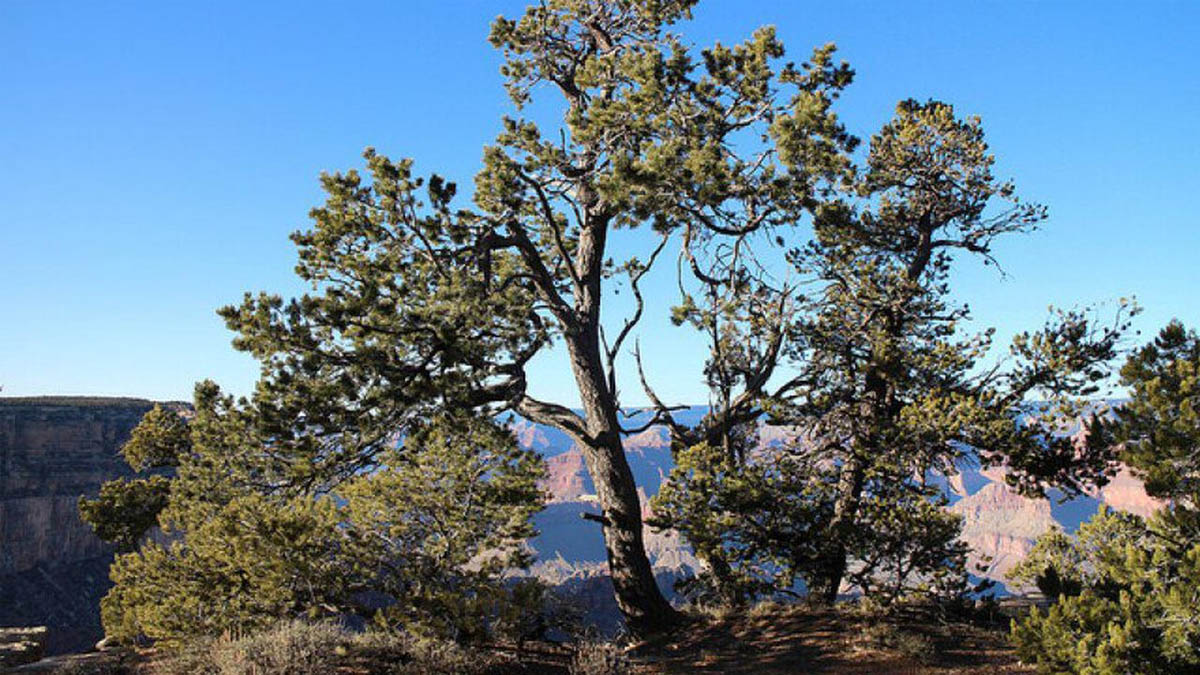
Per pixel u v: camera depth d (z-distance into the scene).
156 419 34.66
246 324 13.91
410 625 14.78
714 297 22.61
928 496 18.45
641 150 16.17
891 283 21.94
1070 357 19.03
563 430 19.67
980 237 23.48
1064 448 19.20
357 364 14.19
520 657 15.38
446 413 15.24
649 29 19.69
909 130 22.69
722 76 15.81
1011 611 18.66
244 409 14.84
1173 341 14.77
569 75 20.75
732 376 23.19
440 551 17.77
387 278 15.33
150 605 17.48
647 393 23.70
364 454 16.19
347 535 17.86
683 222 16.64
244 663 13.07
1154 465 13.58
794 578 19.17
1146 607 11.22
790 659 15.11
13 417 139.38
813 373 22.48
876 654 14.97
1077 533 20.20
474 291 15.14
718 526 18.80
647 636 17.95
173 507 20.06
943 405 18.94
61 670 15.48
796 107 14.73
